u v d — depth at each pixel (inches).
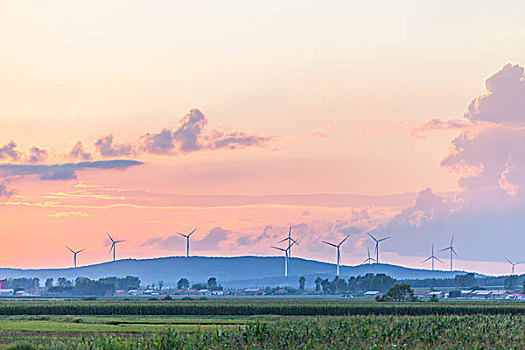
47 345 3683.6
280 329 4124.0
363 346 3676.2
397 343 3850.9
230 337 3914.9
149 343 3762.3
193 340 3860.7
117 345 3617.1
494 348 3710.6
